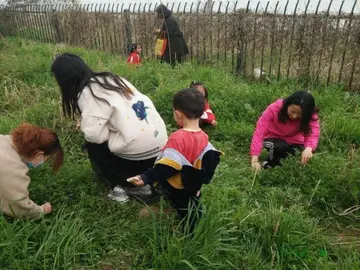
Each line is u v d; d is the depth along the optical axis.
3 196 2.58
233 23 6.67
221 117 4.86
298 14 6.01
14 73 6.21
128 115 2.84
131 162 3.06
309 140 3.68
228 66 7.02
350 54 5.70
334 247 2.68
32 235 2.55
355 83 5.75
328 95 5.26
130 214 2.98
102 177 3.32
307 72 6.06
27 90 5.50
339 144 4.17
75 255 2.47
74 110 2.92
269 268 2.40
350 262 2.36
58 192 3.15
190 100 2.36
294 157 3.54
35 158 2.68
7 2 13.92
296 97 3.47
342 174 3.33
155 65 6.78
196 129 2.44
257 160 3.71
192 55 7.61
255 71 6.62
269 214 2.72
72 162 3.73
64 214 2.71
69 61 2.76
